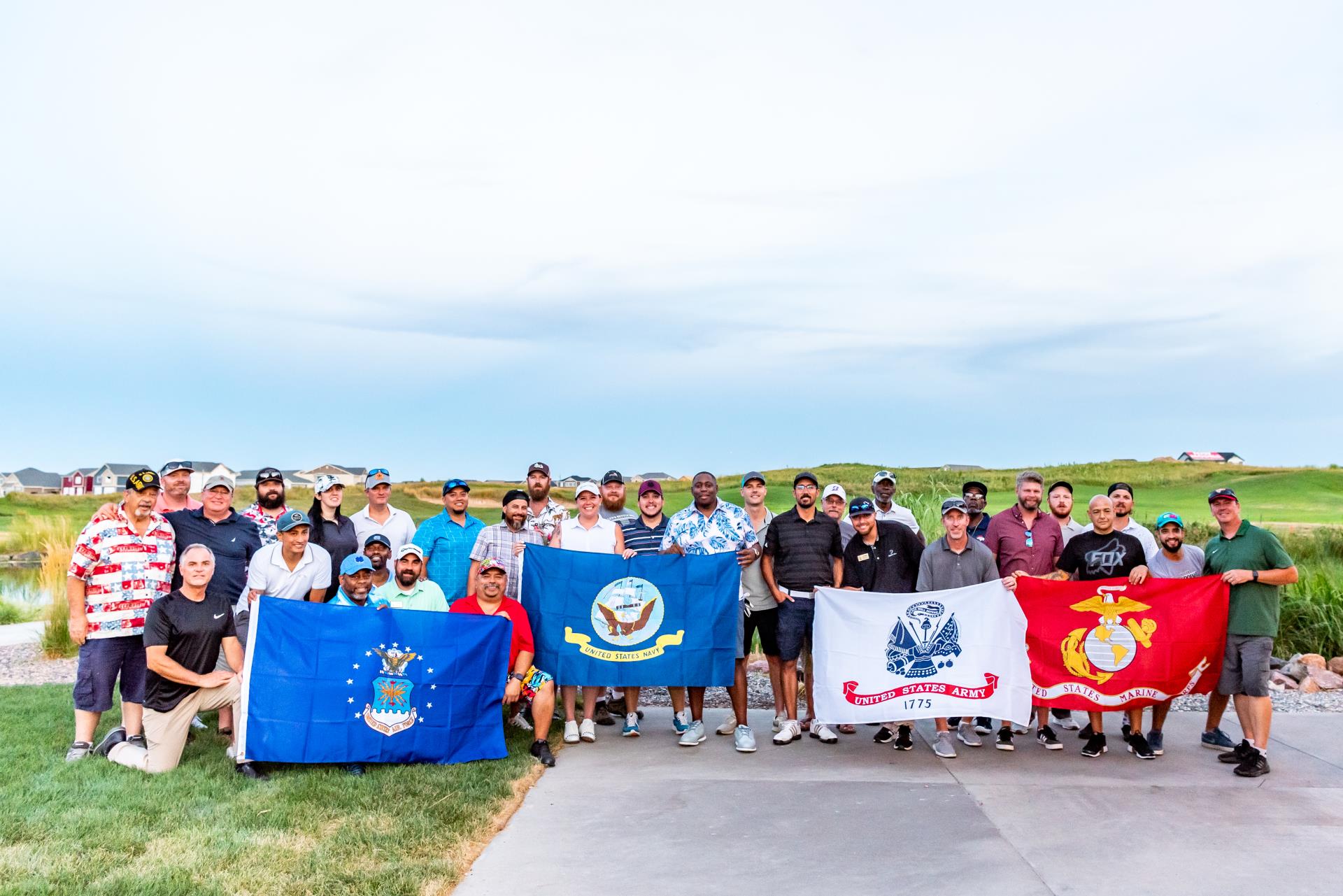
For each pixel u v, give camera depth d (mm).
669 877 4879
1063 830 5586
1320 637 11555
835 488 7836
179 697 6516
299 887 4574
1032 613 7441
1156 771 6875
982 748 7586
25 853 4934
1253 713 6867
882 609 7559
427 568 8492
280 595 7156
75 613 6910
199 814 5590
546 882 4809
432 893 4566
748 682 10430
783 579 7824
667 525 8320
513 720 8211
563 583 7793
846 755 7348
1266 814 5879
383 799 5887
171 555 7254
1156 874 4918
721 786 6469
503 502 8320
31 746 7145
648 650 7750
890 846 5324
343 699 6668
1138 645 7250
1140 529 8570
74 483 101000
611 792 6324
